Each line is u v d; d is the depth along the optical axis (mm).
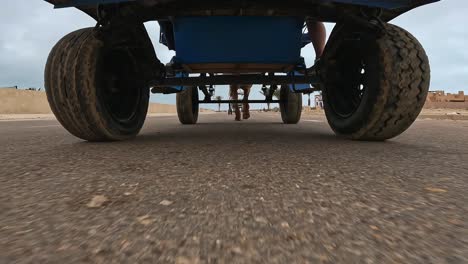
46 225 950
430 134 4152
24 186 1405
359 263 723
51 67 2773
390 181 1495
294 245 816
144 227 936
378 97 2738
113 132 3027
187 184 1443
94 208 1109
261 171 1716
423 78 2688
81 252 775
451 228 929
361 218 1012
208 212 1072
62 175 1619
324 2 2744
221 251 780
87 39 2779
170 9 2850
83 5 2684
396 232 900
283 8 2830
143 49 3369
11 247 802
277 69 4180
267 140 3266
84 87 2715
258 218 1014
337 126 3441
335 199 1216
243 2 2762
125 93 3408
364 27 2818
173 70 3939
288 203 1168
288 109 7105
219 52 3354
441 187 1388
